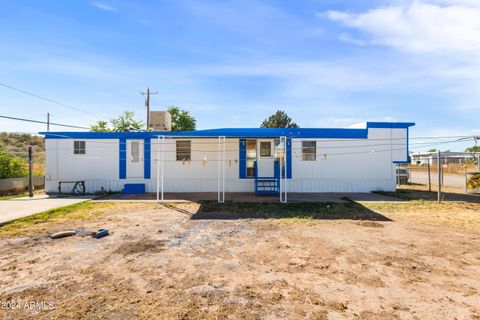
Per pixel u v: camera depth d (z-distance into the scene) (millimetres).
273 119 38219
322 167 14180
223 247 5461
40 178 17562
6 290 3645
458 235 6363
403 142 14273
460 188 16594
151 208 9680
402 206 10078
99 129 25719
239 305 3307
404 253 5133
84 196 12805
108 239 5984
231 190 14172
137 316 3064
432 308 3266
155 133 12828
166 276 4109
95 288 3721
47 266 4461
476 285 3854
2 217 7953
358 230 6793
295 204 10414
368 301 3418
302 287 3779
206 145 14250
